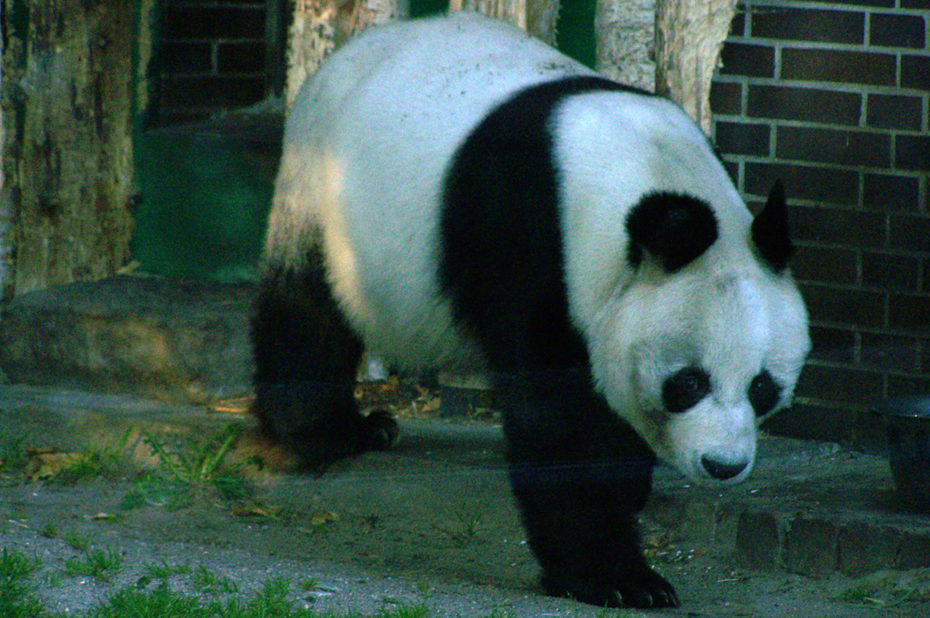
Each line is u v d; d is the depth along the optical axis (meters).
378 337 9.29
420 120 8.55
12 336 12.36
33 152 13.58
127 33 13.77
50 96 13.55
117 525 8.52
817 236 10.83
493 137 7.93
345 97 9.31
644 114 7.82
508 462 7.84
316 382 10.05
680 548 8.59
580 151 7.49
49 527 8.05
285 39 14.88
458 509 9.22
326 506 9.43
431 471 9.77
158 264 14.07
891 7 10.48
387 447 10.47
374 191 8.75
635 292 7.04
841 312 10.83
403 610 6.51
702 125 10.80
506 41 9.02
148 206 14.09
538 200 7.53
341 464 10.14
